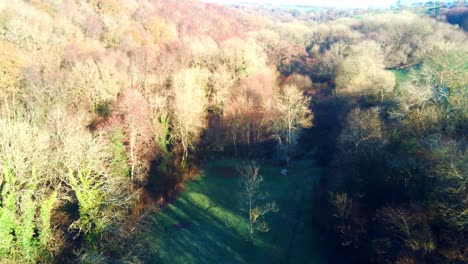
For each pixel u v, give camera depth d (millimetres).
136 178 50562
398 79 74875
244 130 67938
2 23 70000
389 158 40812
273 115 66438
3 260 26953
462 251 27141
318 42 142000
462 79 51969
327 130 72812
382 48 108250
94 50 76438
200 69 77875
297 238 42875
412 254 28266
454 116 44875
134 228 35000
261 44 115250
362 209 38875
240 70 83062
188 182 58438
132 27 98250
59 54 70750
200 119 65688
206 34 113438
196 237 43344
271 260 39344
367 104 65500
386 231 32531
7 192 29750
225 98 71375
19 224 28578
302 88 95750
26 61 59219
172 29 108750
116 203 36375
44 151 35156
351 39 126375
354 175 42406
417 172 35781
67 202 36750
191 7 148125
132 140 48000
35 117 43938
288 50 114188
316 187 54531
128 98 54281
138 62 74812
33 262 28812
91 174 38562
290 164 65000
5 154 29703
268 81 80062
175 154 62969
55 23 83062
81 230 35125
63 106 53188
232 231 44594
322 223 44156
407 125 46312
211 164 65500
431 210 30469
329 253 39531
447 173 30188
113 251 33062
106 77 62188
